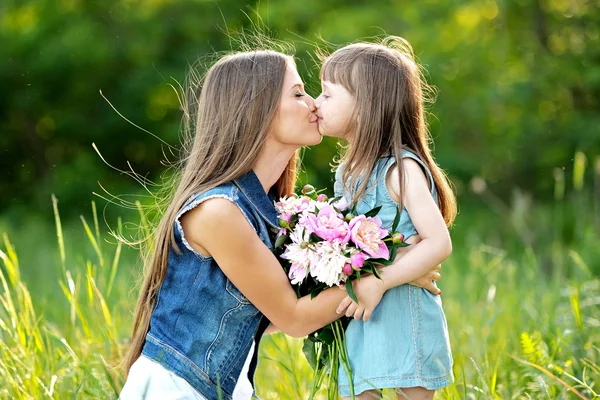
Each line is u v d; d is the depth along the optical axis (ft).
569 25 43.80
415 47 42.09
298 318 9.04
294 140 9.56
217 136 9.46
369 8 42.45
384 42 10.85
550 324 14.01
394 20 42.50
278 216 9.46
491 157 43.09
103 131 47.73
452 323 16.46
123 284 16.01
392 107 9.49
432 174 9.62
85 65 45.75
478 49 43.34
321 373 9.61
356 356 9.26
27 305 11.86
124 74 47.16
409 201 9.11
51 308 16.01
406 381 8.98
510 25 44.78
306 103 9.65
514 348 13.83
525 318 16.43
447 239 9.01
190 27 44.11
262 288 9.02
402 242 8.92
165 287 9.40
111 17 46.34
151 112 48.06
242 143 9.35
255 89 9.43
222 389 9.22
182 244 9.26
